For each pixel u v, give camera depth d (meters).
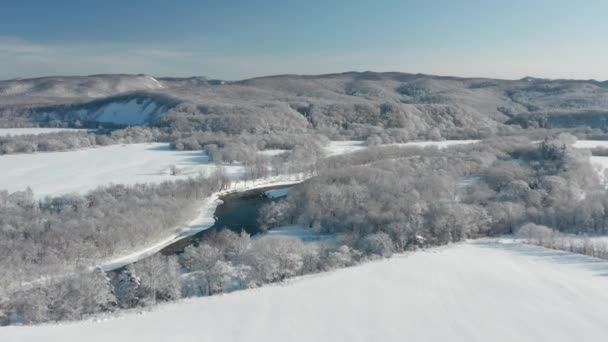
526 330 55.12
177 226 127.31
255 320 58.31
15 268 89.81
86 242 103.62
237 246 93.44
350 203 127.88
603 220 111.06
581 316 58.84
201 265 82.94
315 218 123.94
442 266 80.38
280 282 75.56
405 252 93.19
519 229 109.06
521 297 65.44
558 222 112.06
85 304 68.62
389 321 57.81
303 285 72.06
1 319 66.25
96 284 71.81
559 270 78.25
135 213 121.38
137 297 72.75
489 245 97.06
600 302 63.34
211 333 54.31
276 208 128.75
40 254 98.25
